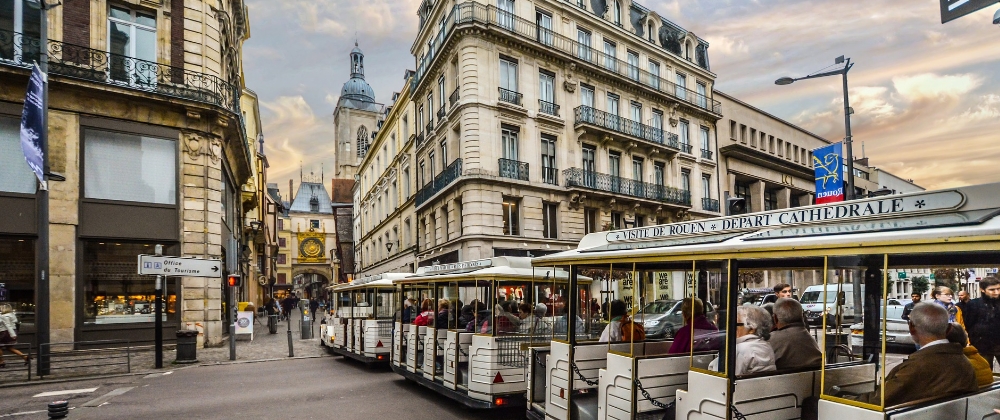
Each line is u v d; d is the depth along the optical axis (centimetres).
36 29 1628
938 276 500
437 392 997
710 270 528
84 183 1639
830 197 1329
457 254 2530
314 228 10244
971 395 392
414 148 3388
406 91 3541
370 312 1377
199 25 1883
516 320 805
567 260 655
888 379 395
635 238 601
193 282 1792
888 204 389
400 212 3784
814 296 497
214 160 1891
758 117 4156
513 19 2602
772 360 461
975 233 314
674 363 561
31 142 1227
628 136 2953
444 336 951
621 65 3070
